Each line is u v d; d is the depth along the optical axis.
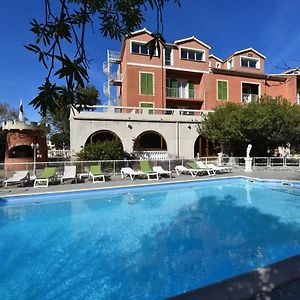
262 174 15.94
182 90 30.56
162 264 5.67
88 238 7.14
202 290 2.74
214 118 21.08
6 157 19.47
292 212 9.41
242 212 9.45
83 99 1.71
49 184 13.07
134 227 7.99
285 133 20.72
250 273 3.09
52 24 1.89
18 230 7.75
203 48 30.19
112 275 5.25
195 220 8.64
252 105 20.66
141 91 27.55
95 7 2.28
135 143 21.06
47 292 4.70
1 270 5.48
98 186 12.32
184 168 16.27
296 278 3.06
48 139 44.09
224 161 19.97
